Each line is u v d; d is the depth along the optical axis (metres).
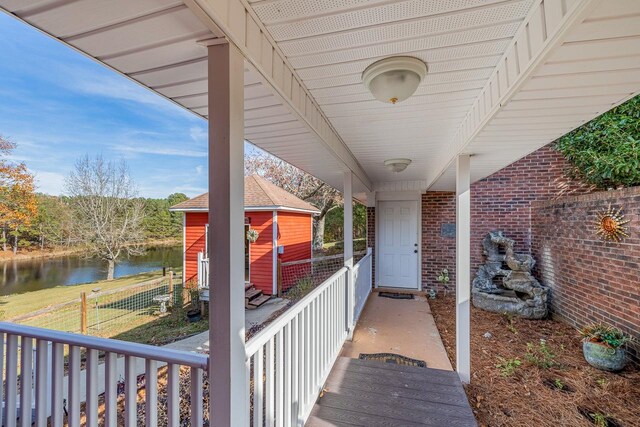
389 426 2.06
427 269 6.64
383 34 1.37
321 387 2.50
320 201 14.21
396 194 6.81
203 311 6.55
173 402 1.28
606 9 0.95
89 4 1.04
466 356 2.86
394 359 3.37
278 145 2.86
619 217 3.57
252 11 1.23
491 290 5.57
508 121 1.92
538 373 3.14
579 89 1.50
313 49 1.49
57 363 1.48
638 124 4.30
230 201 1.17
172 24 1.14
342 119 2.47
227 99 1.17
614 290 3.62
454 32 1.35
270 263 7.95
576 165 5.50
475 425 2.07
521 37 1.34
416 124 2.61
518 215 6.04
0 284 10.80
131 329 5.83
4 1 1.04
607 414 2.50
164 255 15.26
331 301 2.98
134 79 1.64
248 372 1.34
